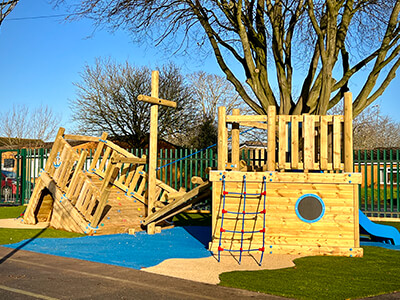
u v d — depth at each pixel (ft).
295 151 32.40
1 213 57.98
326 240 31.78
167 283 22.15
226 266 27.07
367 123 180.65
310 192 32.09
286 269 26.40
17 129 138.62
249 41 53.42
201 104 152.46
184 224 50.11
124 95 114.93
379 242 39.88
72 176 44.27
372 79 47.78
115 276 23.44
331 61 44.21
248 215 32.37
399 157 52.70
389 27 47.75
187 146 128.77
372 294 20.83
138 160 43.39
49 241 35.42
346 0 48.70
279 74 50.96
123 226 42.32
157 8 55.36
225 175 32.63
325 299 19.79
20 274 23.41
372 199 53.47
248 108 151.64
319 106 45.16
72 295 19.39
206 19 54.49
